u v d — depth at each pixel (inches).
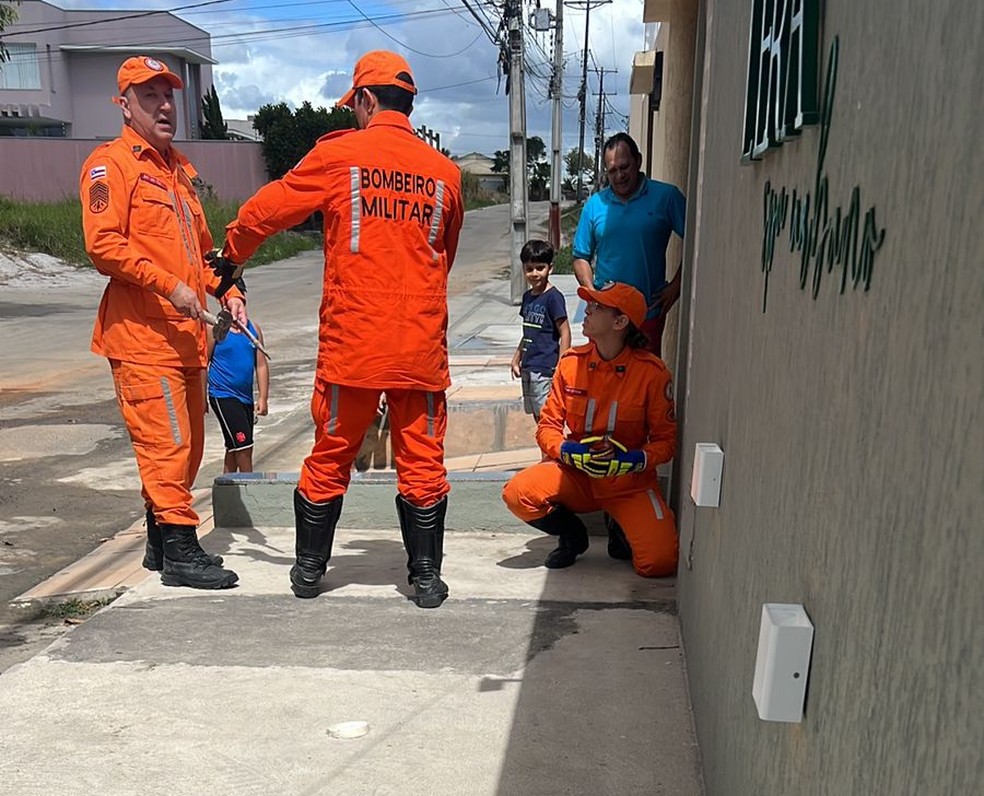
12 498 251.3
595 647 129.6
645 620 139.0
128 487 262.4
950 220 35.2
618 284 149.2
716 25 125.2
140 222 144.7
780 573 64.1
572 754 102.5
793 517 60.9
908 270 39.9
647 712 111.5
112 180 142.1
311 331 622.5
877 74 46.4
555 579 157.2
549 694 116.0
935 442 35.6
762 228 79.8
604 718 110.2
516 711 111.9
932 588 35.2
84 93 2038.6
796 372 62.4
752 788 69.1
